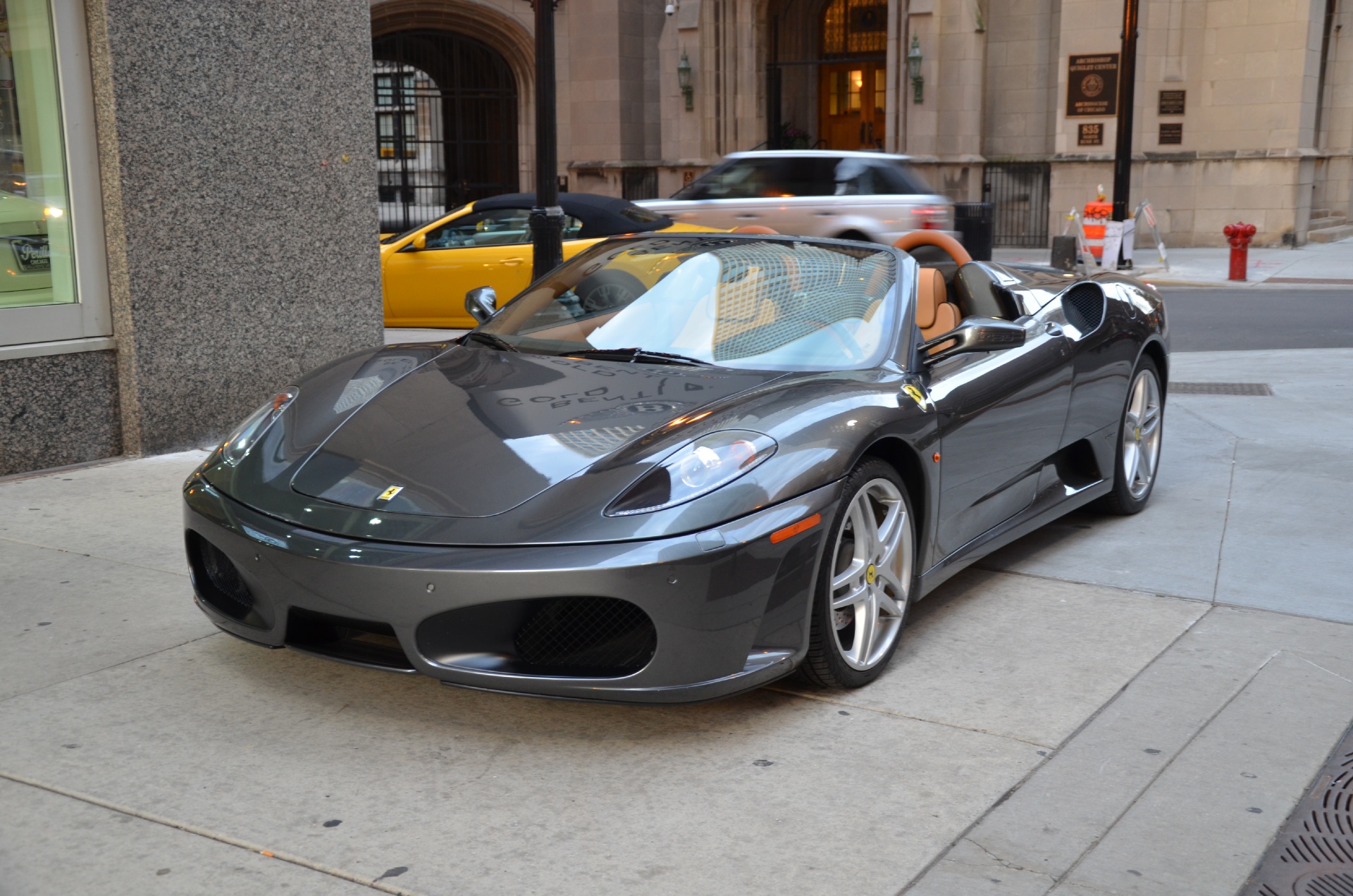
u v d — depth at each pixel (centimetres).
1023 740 306
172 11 579
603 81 2691
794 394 334
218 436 626
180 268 598
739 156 1448
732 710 323
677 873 243
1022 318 456
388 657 297
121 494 527
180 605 395
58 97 557
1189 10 2233
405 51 2936
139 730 305
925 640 377
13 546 454
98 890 234
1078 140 2262
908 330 382
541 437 317
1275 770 290
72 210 566
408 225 2898
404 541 286
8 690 328
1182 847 255
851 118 2778
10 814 263
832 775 286
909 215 1380
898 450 350
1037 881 241
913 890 238
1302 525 505
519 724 312
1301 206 2244
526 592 275
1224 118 2242
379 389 360
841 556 329
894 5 2336
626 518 284
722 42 2591
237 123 612
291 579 296
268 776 282
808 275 407
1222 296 1568
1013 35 2355
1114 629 386
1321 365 934
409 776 283
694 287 406
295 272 650
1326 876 245
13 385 554
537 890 236
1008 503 422
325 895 233
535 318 411
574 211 1086
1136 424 518
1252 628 387
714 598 285
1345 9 2514
